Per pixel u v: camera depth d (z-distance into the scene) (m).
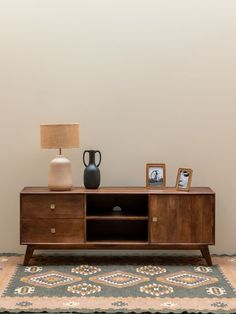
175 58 4.45
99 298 3.35
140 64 4.45
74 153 4.50
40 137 4.24
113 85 4.46
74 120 4.48
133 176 4.51
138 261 4.28
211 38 4.44
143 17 4.43
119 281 3.70
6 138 4.48
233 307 3.21
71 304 3.24
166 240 4.11
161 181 4.32
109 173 4.51
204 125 4.48
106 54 4.45
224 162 4.49
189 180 4.16
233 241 4.51
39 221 4.09
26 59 4.45
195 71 4.45
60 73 4.46
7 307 3.19
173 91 4.46
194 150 4.49
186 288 3.56
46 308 3.17
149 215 4.09
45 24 4.43
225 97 4.46
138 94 4.47
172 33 4.44
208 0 4.42
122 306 3.21
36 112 4.48
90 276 3.83
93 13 4.43
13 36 4.43
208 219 4.09
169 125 4.48
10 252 4.52
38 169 4.50
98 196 4.46
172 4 4.43
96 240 4.18
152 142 4.49
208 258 4.13
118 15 4.43
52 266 4.10
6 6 4.42
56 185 4.14
